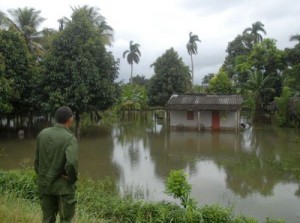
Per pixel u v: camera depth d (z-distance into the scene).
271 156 20.80
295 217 10.40
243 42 57.00
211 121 34.75
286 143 25.95
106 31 41.34
